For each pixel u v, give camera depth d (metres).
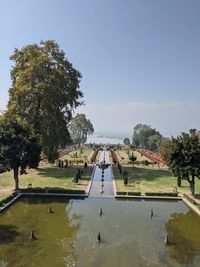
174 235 33.31
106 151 141.00
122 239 31.70
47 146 70.19
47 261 26.41
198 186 56.59
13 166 47.38
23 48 71.38
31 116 67.81
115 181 60.06
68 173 67.44
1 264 25.72
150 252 28.73
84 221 37.34
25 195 48.75
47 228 34.59
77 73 75.25
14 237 31.67
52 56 71.56
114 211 41.91
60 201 46.62
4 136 47.00
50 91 66.44
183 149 47.56
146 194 49.16
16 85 67.19
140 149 151.88
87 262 26.41
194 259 27.45
